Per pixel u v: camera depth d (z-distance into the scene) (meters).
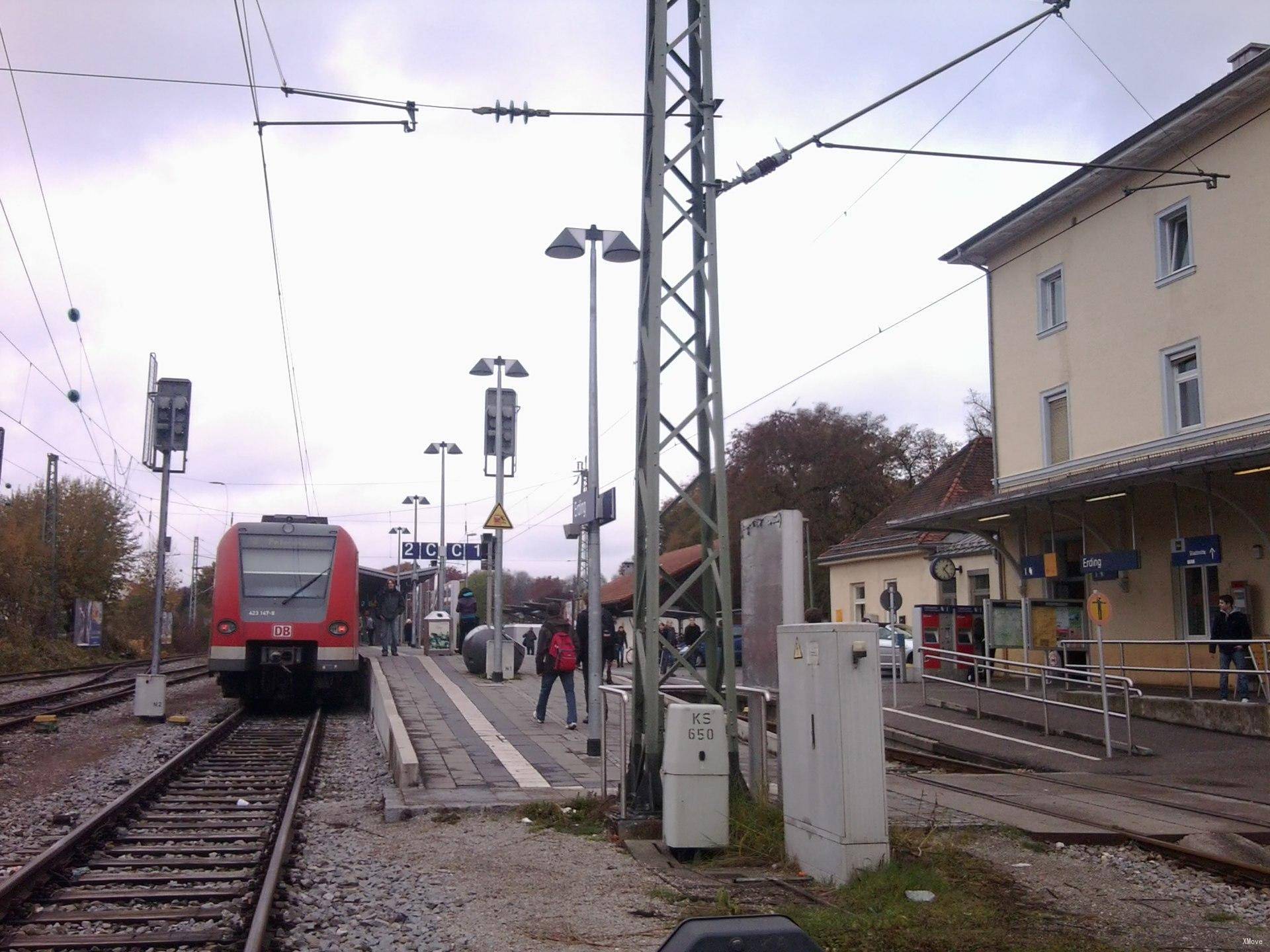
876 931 6.26
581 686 22.81
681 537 42.41
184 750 14.46
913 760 14.70
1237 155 20.86
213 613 20.97
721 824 8.40
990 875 7.70
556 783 11.70
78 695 24.84
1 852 8.68
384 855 8.66
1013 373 27.28
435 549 42.34
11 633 41.19
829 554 42.50
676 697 10.36
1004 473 27.45
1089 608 14.68
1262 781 12.14
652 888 7.48
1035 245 26.56
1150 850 8.67
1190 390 22.22
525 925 6.63
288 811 10.05
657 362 9.55
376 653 32.12
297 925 6.62
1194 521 21.47
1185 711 16.59
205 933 6.45
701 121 10.09
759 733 9.38
